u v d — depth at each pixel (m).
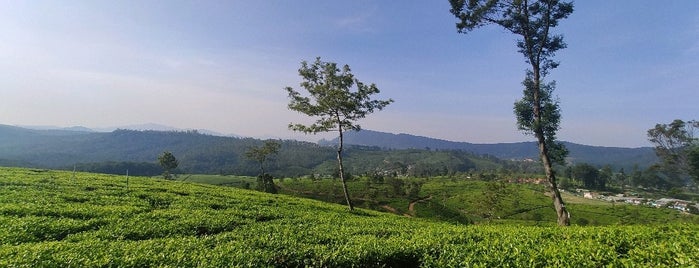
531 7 29.66
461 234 15.30
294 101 38.62
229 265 10.27
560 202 28.03
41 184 28.48
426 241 13.60
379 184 146.38
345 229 18.28
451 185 158.50
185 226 17.48
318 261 11.68
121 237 14.84
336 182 147.50
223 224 18.67
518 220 105.50
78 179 34.78
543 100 29.47
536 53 29.88
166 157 101.19
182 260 10.57
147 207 22.73
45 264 9.81
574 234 14.18
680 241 11.55
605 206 127.81
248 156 93.75
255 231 16.55
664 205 128.75
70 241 14.07
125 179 39.75
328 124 38.53
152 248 11.94
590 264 9.59
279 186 138.38
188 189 35.56
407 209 108.94
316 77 37.69
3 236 13.70
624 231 14.41
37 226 15.43
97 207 20.89
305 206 33.41
